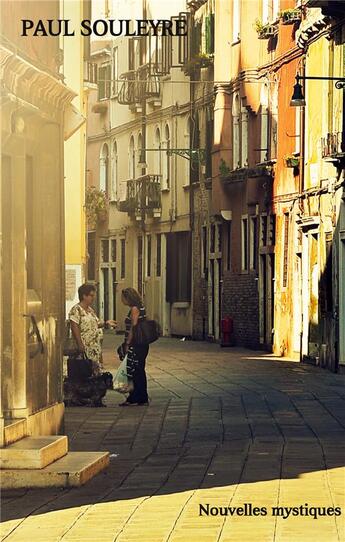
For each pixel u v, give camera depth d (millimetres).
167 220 64188
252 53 50469
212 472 16391
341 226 37688
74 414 24453
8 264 16844
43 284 18422
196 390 29734
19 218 16859
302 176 43094
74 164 37812
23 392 16906
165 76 64188
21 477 15258
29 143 17875
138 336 26203
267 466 16891
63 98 18703
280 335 45969
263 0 49750
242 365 39406
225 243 54906
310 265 41594
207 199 57844
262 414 24078
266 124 49438
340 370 36562
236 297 52781
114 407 25875
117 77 72500
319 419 23109
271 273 48250
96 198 73750
